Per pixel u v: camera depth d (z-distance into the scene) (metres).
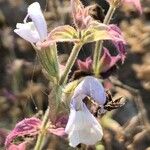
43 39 0.21
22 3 0.49
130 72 0.46
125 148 0.32
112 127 0.32
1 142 0.33
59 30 0.21
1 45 0.45
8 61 0.44
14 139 0.27
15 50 0.47
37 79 0.40
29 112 0.39
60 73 0.23
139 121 0.32
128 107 0.43
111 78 0.34
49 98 0.22
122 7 0.36
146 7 0.38
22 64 0.42
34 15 0.21
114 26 0.22
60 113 0.23
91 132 0.20
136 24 0.35
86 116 0.21
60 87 0.22
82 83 0.21
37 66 0.41
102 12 0.25
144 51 0.35
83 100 0.22
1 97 0.40
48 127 0.25
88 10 0.23
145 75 0.35
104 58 0.27
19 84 0.42
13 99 0.40
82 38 0.21
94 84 0.21
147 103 0.46
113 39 0.21
